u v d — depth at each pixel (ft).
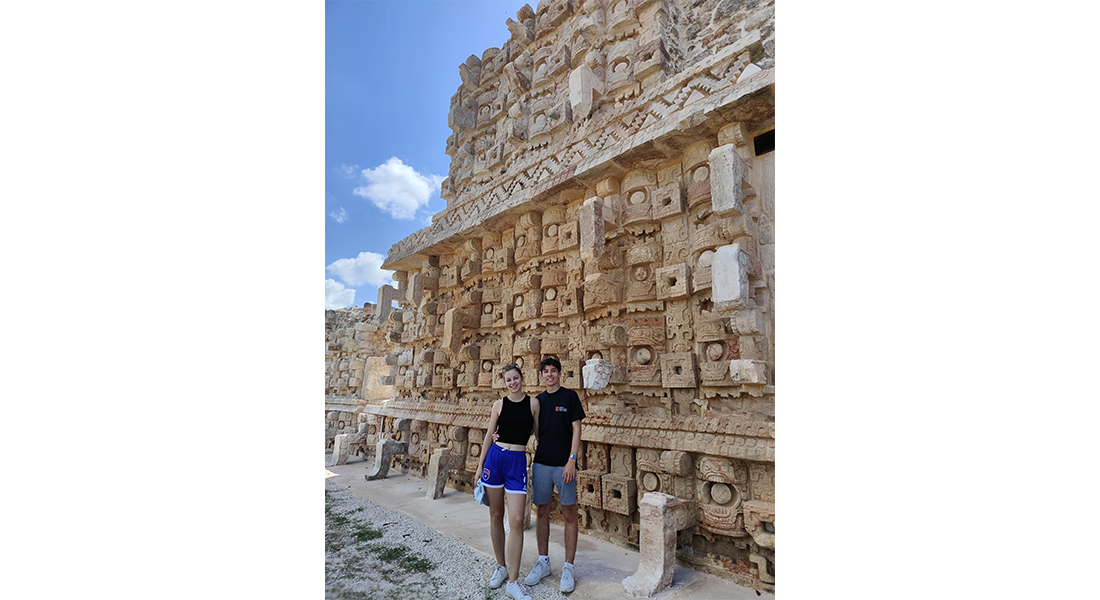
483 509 20.49
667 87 17.47
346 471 31.04
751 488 12.91
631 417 16.14
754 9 19.63
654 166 17.79
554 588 12.37
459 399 26.71
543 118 25.46
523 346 21.03
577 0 24.84
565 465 12.67
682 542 14.02
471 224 25.11
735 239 14.55
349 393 49.11
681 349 15.78
